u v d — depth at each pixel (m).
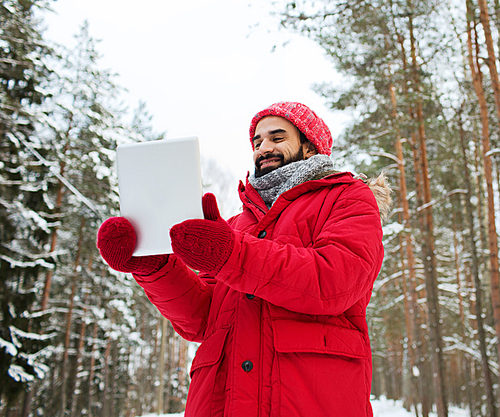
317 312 1.08
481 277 21.61
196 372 1.23
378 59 12.27
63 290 18.44
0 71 11.28
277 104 1.61
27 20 11.91
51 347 16.70
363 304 1.27
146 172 1.08
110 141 13.53
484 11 9.81
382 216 1.56
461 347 19.02
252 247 1.04
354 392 1.10
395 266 19.16
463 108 13.75
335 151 13.42
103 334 22.06
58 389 16.78
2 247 10.66
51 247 14.35
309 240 1.25
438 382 13.41
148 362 34.19
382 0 10.73
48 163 11.20
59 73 12.79
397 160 15.73
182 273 1.37
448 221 19.97
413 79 12.78
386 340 21.95
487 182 10.83
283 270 1.03
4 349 10.02
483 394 19.44
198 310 1.42
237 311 1.21
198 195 1.04
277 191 1.48
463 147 14.66
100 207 14.74
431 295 14.05
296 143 1.56
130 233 1.04
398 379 29.47
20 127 11.05
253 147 1.69
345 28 11.02
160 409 22.73
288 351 1.08
